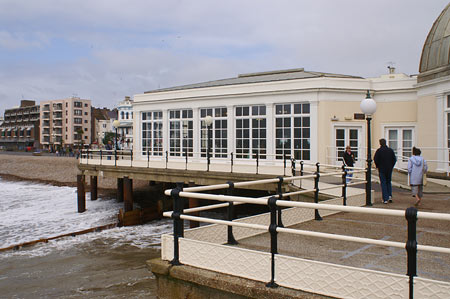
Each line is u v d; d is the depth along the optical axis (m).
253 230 6.84
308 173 16.78
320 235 4.20
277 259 4.47
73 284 11.47
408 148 20.03
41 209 25.42
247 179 16.89
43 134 112.12
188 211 5.61
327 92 19.97
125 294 10.59
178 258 5.30
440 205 10.80
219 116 23.33
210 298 4.86
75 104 107.19
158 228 19.25
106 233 18.16
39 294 10.75
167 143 25.45
